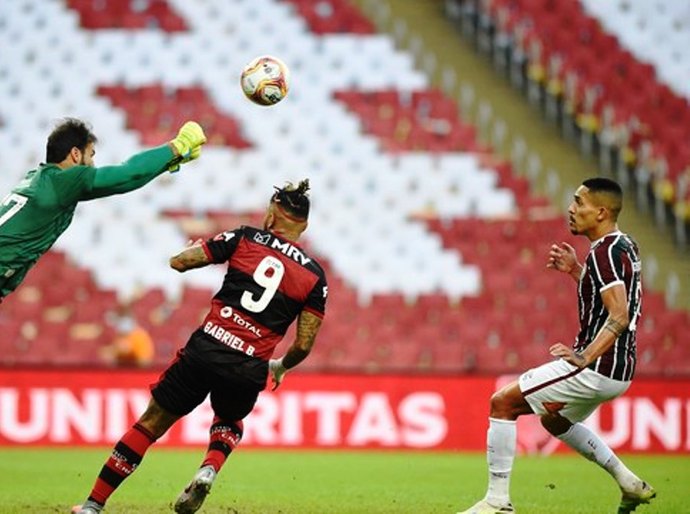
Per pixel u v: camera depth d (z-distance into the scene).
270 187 84.31
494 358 67.38
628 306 27.91
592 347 26.70
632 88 93.06
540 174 87.06
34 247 26.30
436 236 80.00
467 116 93.00
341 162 86.44
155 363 62.09
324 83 93.25
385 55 96.25
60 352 69.00
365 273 77.25
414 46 100.38
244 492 37.31
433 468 47.81
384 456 53.62
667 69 95.00
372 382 56.62
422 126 89.94
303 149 87.38
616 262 27.41
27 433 56.03
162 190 83.12
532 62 95.94
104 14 98.88
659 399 55.97
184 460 49.72
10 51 95.50
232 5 100.56
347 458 52.31
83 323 71.88
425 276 77.25
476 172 85.31
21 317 72.50
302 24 99.19
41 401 56.16
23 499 34.75
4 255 26.02
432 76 97.25
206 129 88.69
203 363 26.42
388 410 56.50
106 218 80.56
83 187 26.06
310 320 27.02
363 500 35.41
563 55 95.31
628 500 29.78
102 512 30.41
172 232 79.75
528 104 94.50
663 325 70.69
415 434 56.41
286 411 56.38
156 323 70.19
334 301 71.44
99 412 56.12
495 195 83.50
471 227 80.38
